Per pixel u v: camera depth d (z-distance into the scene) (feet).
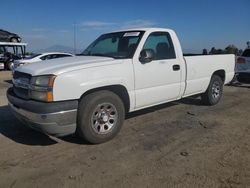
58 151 14.55
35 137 16.57
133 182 11.39
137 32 18.19
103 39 19.80
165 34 19.30
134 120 19.95
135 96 16.92
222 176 11.80
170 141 15.90
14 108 15.34
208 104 24.50
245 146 15.08
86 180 11.59
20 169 12.59
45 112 13.43
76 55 19.04
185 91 20.68
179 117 20.81
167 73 18.70
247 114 21.86
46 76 13.78
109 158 13.65
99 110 15.23
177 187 10.98
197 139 16.20
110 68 15.47
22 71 15.17
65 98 13.89
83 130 14.78
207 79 23.02
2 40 80.79
